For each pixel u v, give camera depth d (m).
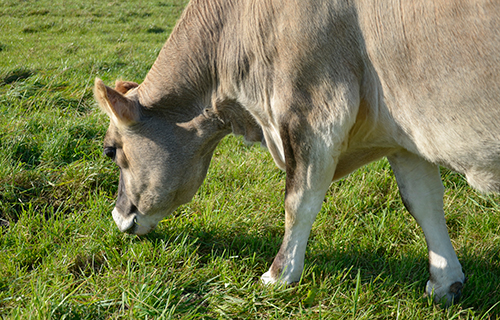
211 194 3.93
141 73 7.48
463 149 2.20
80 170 4.13
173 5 16.97
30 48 9.78
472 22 1.99
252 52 2.65
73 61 8.48
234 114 2.97
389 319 2.67
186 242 3.39
